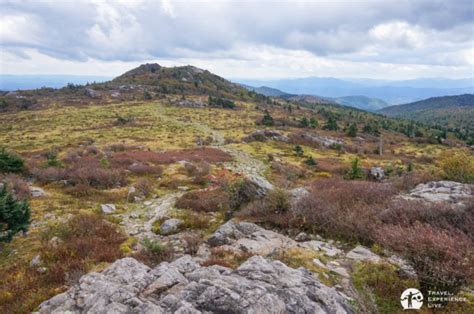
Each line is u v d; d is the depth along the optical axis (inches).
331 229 415.5
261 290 206.8
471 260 225.1
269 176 1100.5
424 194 532.7
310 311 198.2
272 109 5802.2
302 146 2364.7
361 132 3585.1
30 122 3425.2
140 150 1670.8
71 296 223.1
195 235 429.4
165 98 5792.3
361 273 292.7
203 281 216.8
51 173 845.2
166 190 796.6
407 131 4121.6
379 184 618.2
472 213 366.9
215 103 5556.1
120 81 7854.3
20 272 329.4
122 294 204.1
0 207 411.8
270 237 401.4
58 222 501.4
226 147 2012.8
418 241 248.1
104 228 470.9
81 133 2598.4
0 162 853.2
